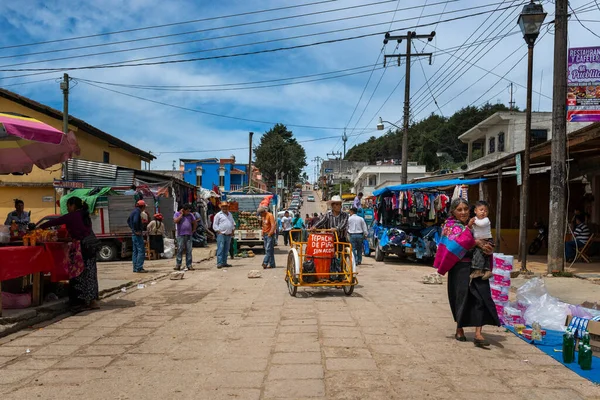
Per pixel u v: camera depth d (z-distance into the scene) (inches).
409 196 586.2
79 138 897.5
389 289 367.9
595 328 206.8
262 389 159.6
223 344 213.9
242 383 165.2
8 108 801.6
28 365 186.4
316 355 197.0
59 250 271.4
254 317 269.0
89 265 289.3
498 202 548.4
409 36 915.4
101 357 196.1
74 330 242.1
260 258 673.0
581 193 622.8
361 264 571.2
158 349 207.0
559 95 408.8
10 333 234.5
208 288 377.7
